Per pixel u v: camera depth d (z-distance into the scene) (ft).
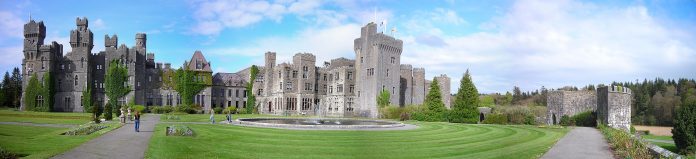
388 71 312.91
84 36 293.84
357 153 78.89
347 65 343.87
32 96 281.54
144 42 316.60
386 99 302.86
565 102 220.23
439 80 341.41
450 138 110.63
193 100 322.75
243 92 351.05
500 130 144.56
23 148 76.43
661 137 155.94
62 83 291.17
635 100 315.78
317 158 72.69
